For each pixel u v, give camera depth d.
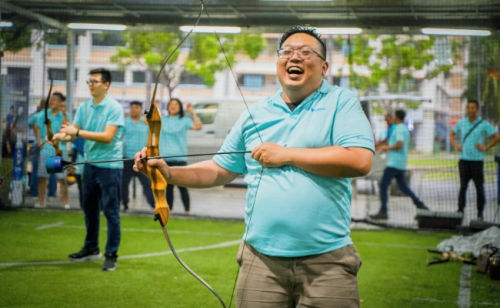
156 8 9.01
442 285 5.64
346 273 2.47
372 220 9.86
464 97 14.83
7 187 9.88
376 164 12.60
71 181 10.23
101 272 5.71
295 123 2.57
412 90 19.41
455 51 14.82
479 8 8.34
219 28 9.48
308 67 2.54
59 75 12.41
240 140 2.77
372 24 9.14
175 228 8.62
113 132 5.46
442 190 12.63
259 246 2.54
